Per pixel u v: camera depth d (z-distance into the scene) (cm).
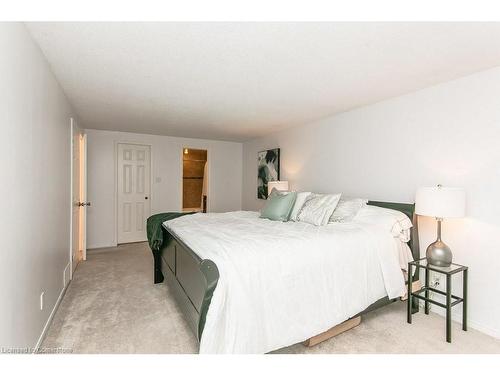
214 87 255
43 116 191
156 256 303
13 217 136
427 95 250
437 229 235
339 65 206
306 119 376
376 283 210
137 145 509
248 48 181
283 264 170
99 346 180
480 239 214
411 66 206
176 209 538
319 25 154
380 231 228
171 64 206
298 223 277
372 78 231
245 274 155
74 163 323
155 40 171
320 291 180
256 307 153
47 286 201
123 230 500
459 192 201
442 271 201
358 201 273
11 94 134
